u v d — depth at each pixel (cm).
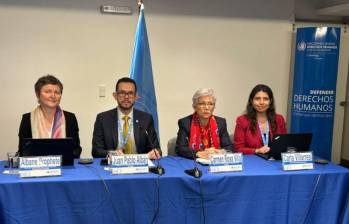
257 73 377
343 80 418
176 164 216
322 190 201
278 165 216
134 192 183
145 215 186
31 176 178
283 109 389
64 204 177
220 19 361
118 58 344
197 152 231
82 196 178
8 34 320
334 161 432
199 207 191
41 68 330
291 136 222
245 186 193
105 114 251
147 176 186
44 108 241
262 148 253
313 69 354
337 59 353
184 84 362
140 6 314
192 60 361
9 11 318
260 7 369
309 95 358
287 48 381
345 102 424
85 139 347
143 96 310
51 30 327
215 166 197
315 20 396
